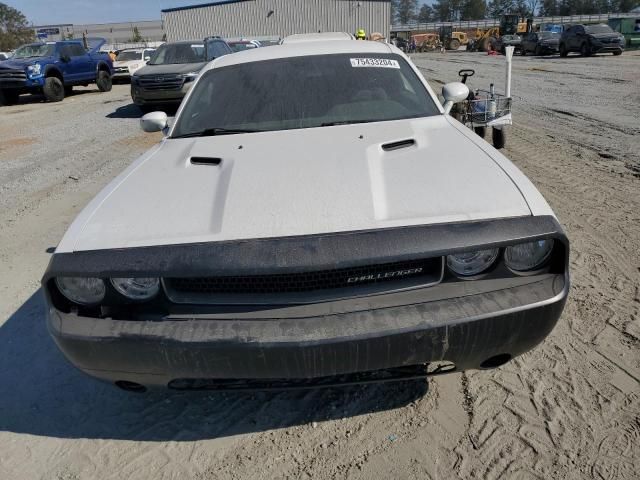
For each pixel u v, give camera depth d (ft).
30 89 52.65
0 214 18.35
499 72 58.49
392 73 10.66
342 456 7.00
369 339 5.92
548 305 6.15
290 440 7.34
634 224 13.51
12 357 9.73
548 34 91.81
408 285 6.25
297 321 6.07
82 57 57.98
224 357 6.07
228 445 7.34
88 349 6.33
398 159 7.79
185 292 6.41
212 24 152.46
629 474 6.38
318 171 7.34
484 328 6.07
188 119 10.36
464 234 6.07
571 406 7.51
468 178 7.01
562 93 38.11
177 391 6.89
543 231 6.17
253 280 6.24
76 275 6.22
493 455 6.82
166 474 6.93
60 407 8.34
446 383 8.23
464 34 163.73
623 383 7.88
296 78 10.54
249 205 6.71
